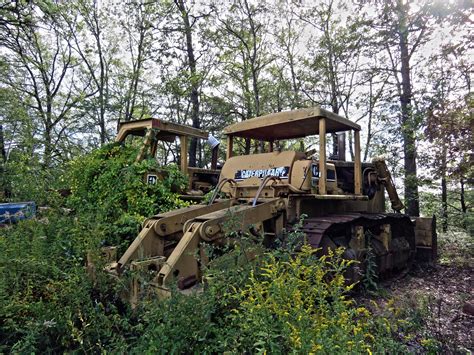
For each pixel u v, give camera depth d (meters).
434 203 9.65
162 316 2.33
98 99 15.77
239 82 16.52
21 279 2.88
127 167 5.58
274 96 16.52
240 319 2.23
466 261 6.95
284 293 2.21
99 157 6.23
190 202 5.84
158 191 5.49
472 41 7.19
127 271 3.04
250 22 14.47
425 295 4.36
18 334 2.60
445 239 8.55
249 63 15.73
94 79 16.80
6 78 14.51
